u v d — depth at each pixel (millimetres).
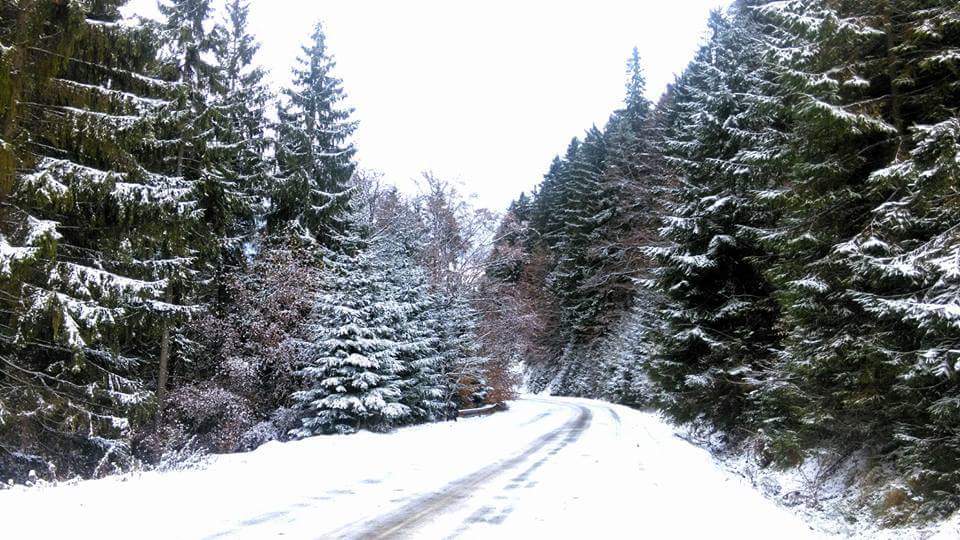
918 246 8734
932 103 9211
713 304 17844
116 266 13094
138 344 16484
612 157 44156
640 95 49375
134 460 12648
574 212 51469
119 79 12820
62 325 11070
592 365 52750
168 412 17406
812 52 10039
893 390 8719
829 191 10188
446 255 33875
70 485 8828
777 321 15586
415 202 34688
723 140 17562
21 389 11297
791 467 12930
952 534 6938
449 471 11508
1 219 10320
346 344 18141
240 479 9672
